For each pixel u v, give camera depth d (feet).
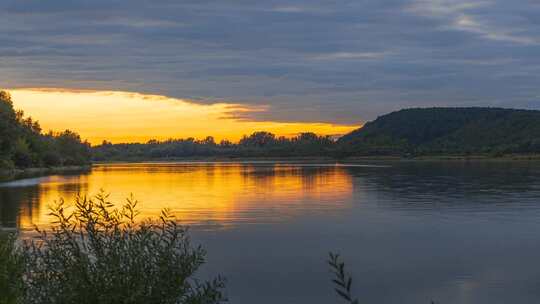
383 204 213.46
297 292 85.35
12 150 529.45
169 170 645.10
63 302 33.40
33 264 37.22
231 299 81.05
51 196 248.93
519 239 132.46
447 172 466.29
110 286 33.68
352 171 520.42
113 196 254.68
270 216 176.86
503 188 286.05
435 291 87.61
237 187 316.81
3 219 163.63
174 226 39.86
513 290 87.92
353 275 97.40
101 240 36.65
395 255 114.01
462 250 119.44
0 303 34.60
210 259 108.58
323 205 211.61
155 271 35.53
